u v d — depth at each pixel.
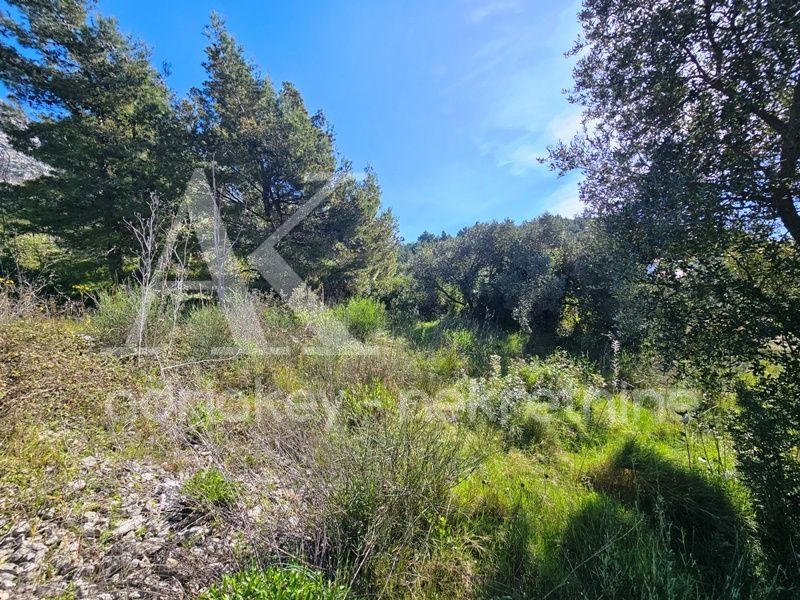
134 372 4.22
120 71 10.47
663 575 1.89
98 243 10.02
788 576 1.96
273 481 2.34
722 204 2.21
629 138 2.69
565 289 11.94
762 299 2.14
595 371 6.47
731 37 2.12
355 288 12.60
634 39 2.49
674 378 2.70
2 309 4.54
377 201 12.75
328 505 2.05
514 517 2.45
